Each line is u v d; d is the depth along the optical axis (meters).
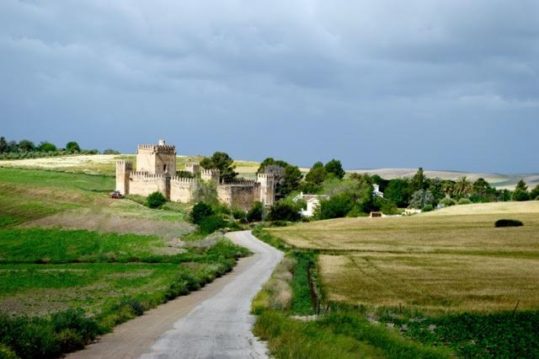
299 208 188.62
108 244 110.94
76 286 64.31
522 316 40.81
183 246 108.19
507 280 61.47
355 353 25.30
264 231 134.25
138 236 120.62
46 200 166.38
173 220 144.12
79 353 26.66
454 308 45.66
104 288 62.59
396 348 27.52
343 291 54.44
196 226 138.12
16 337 24.56
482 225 126.56
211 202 173.38
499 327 36.84
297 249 98.81
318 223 150.88
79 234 120.75
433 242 103.19
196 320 38.69
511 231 114.62
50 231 123.62
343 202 184.88
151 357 25.78
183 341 30.16
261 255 97.12
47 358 25.28
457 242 101.81
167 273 76.56
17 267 84.88
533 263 76.31
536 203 167.88
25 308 48.12
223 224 142.12
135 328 34.88
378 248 97.81
